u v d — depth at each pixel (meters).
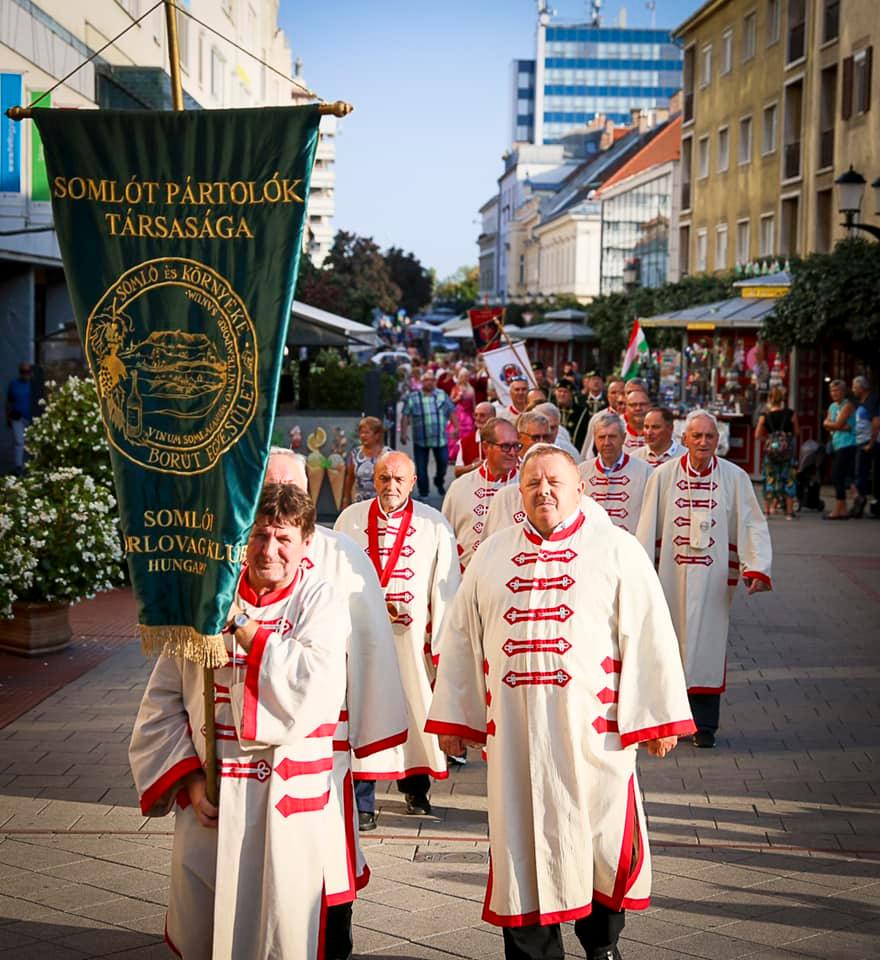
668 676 5.21
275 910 4.57
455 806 7.76
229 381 4.44
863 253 25.09
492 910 5.20
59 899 6.16
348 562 5.36
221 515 4.41
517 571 5.28
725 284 37.53
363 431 15.09
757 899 6.24
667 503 9.34
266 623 4.71
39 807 7.49
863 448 22.23
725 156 46.09
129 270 4.54
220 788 4.64
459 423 25.05
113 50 27.09
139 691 10.12
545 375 35.28
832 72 36.22
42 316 27.05
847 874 6.59
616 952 5.29
